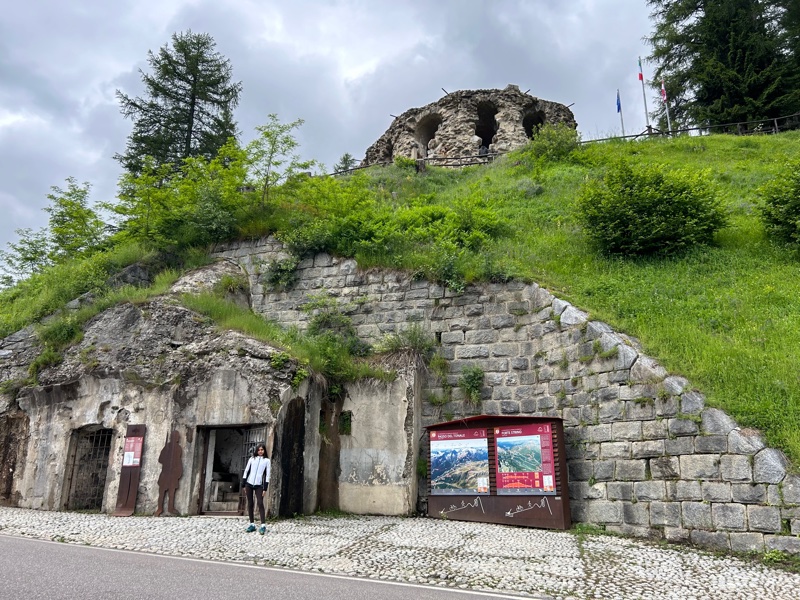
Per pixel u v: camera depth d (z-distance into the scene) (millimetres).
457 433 12125
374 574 6945
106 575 6328
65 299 16906
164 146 31750
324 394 13383
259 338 13531
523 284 13648
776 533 8195
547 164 24984
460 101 33656
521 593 6316
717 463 9078
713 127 31922
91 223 22828
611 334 11422
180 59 33406
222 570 6836
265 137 20047
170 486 11711
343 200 19078
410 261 15664
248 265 18359
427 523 11039
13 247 23469
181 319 14078
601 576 7051
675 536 9273
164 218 19625
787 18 34125
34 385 13844
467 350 13828
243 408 11820
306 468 12383
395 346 14227
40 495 12867
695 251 15211
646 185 15711
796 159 16203
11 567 6574
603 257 15539
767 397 9273
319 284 16750
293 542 8734
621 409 10695
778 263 14344
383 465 12711
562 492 10570
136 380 12781
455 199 21875
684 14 36531
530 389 12680
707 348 10625
